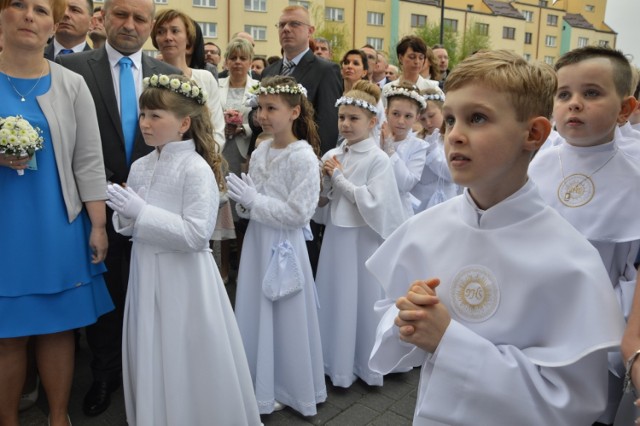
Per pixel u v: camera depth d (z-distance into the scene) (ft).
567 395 3.64
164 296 7.57
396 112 12.26
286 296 9.11
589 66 5.34
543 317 3.80
